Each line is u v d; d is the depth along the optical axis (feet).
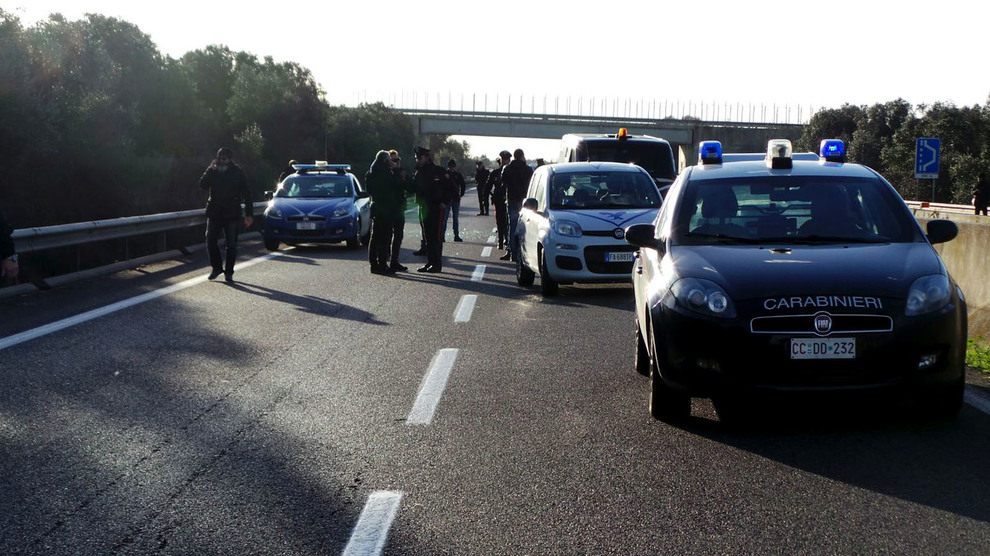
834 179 23.06
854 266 19.16
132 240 65.31
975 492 14.94
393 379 23.95
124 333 30.81
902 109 329.11
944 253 35.53
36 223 103.65
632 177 45.03
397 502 14.84
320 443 18.25
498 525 13.78
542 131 372.58
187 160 155.84
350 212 66.13
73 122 116.37
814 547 12.76
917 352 17.98
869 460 16.79
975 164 242.17
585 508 14.44
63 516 14.35
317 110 267.59
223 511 14.51
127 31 196.13
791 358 17.98
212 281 46.14
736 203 22.41
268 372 24.84
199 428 19.36
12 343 28.91
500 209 67.31
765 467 16.44
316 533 13.56
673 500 14.76
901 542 12.90
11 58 104.99
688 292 18.90
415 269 53.06
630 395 22.09
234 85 256.73
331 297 40.34
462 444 18.11
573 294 42.06
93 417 20.22
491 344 28.99
